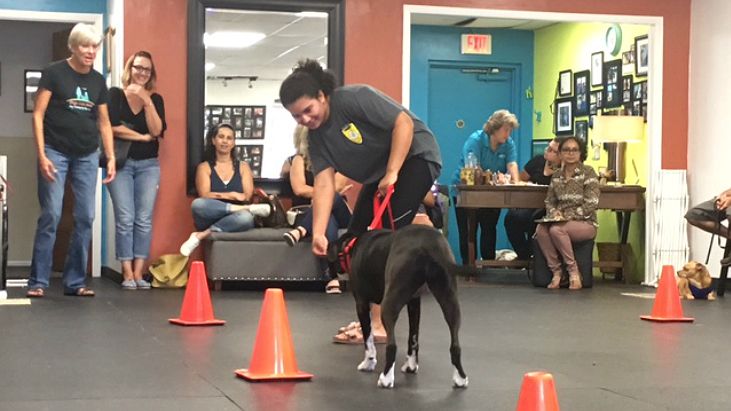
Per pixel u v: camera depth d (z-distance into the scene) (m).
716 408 3.84
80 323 6.28
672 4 10.38
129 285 8.88
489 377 4.43
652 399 4.01
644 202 10.45
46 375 4.40
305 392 4.03
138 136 8.90
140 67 8.88
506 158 11.23
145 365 4.70
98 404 3.78
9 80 12.44
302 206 9.20
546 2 10.17
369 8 9.83
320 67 4.79
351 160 4.89
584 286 9.72
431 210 9.57
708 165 10.13
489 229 11.41
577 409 3.79
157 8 9.50
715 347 5.56
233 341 5.52
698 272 8.73
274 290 4.41
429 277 3.98
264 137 9.67
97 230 10.54
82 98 7.64
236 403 3.81
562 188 9.77
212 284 9.08
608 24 11.46
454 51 12.88
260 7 9.62
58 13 10.30
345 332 5.47
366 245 4.30
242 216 8.87
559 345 5.56
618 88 11.28
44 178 7.64
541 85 12.91
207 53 9.59
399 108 4.78
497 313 7.24
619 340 5.82
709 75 10.13
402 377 4.39
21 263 12.58
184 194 9.52
